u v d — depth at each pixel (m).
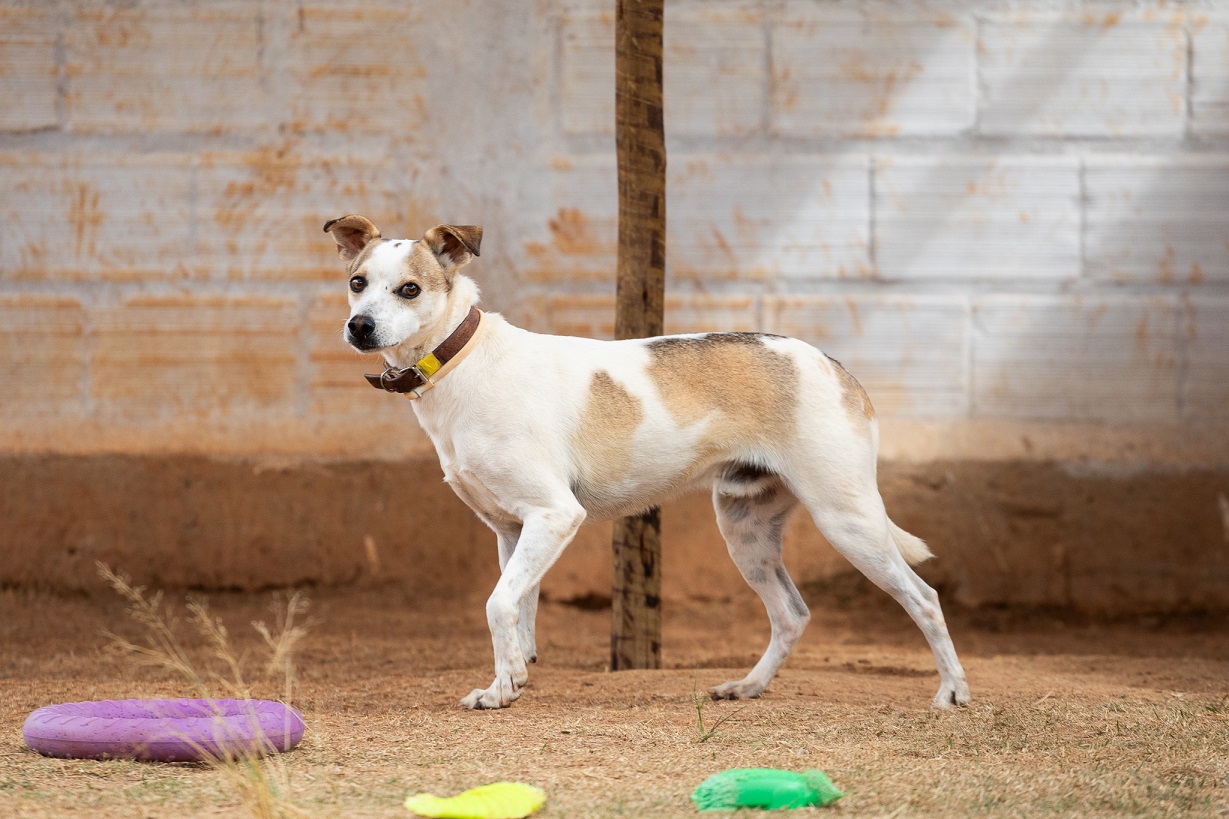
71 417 9.52
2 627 8.68
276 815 3.80
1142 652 8.59
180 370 9.56
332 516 9.58
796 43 9.58
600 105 9.61
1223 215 9.59
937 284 9.64
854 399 5.91
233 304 9.55
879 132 9.61
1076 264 9.63
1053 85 9.58
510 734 5.04
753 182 9.61
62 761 4.61
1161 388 9.63
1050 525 9.57
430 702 6.01
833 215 9.62
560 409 5.71
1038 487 9.57
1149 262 9.62
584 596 9.60
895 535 5.99
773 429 5.82
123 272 9.54
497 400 5.66
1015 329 9.64
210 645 8.25
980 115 9.61
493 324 5.86
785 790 4.01
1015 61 9.58
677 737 4.99
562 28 9.57
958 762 4.61
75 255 9.54
